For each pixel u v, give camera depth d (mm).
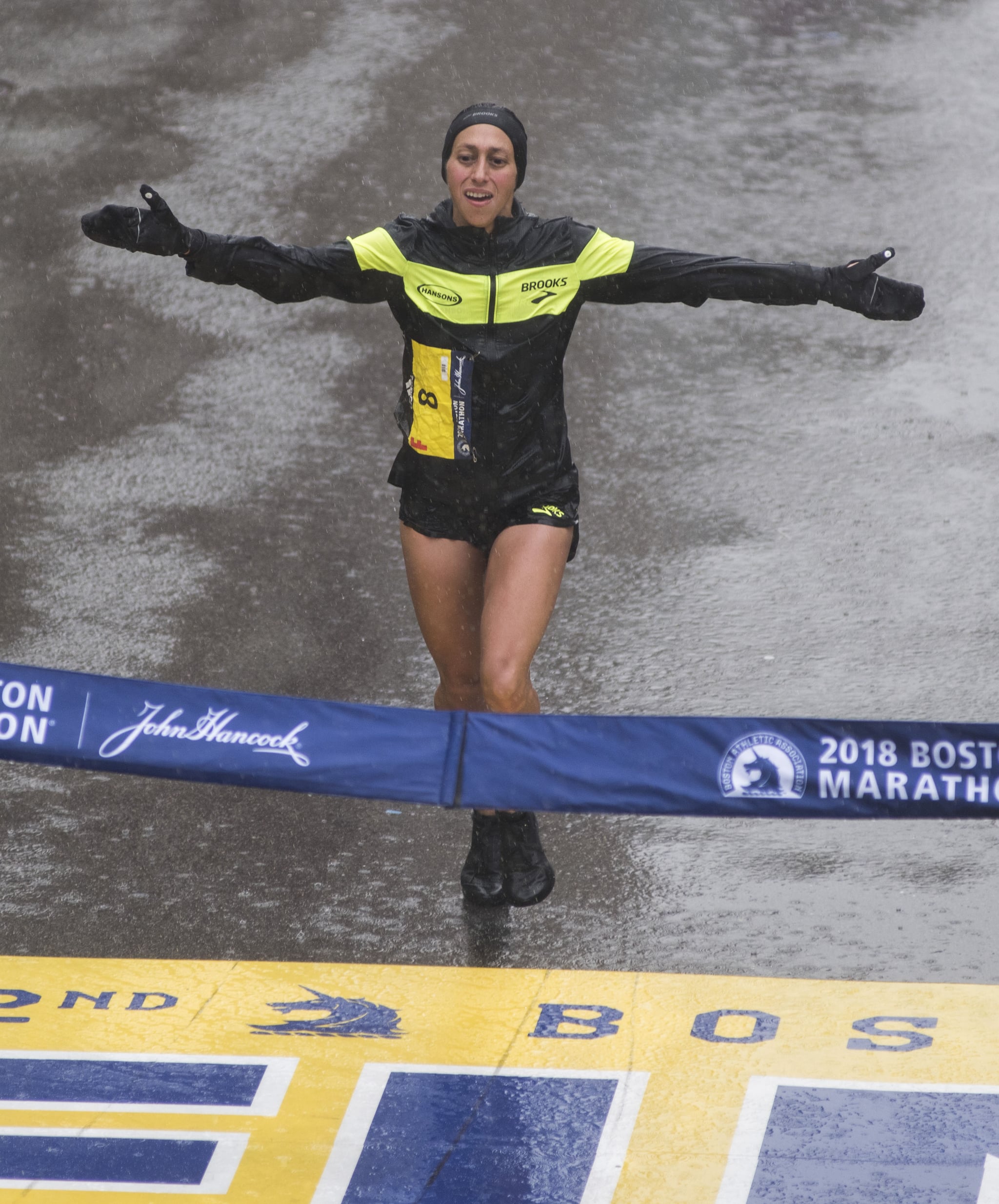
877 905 19469
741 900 19625
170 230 16109
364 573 27172
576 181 39031
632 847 20844
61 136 41344
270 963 18359
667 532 28266
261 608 26109
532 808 13555
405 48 45562
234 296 35438
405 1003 17531
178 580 26859
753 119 42062
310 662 24688
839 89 43625
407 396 17844
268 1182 14648
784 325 34625
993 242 37062
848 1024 17062
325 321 34750
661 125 41625
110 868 20312
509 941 18781
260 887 19922
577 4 48281
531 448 17750
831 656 24844
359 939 18859
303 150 40656
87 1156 14953
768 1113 15539
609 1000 17562
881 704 23578
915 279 35844
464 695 19188
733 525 28484
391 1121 15500
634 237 36938
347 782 13578
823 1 48406
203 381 32688
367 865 20422
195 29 46719
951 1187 14445
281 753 13586
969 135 41469
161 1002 17531
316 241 36906
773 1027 17000
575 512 18406
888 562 27375
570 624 25719
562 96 43031
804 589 26656
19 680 13578
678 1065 16328
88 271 36094
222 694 13711
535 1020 17172
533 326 17047
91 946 18688
